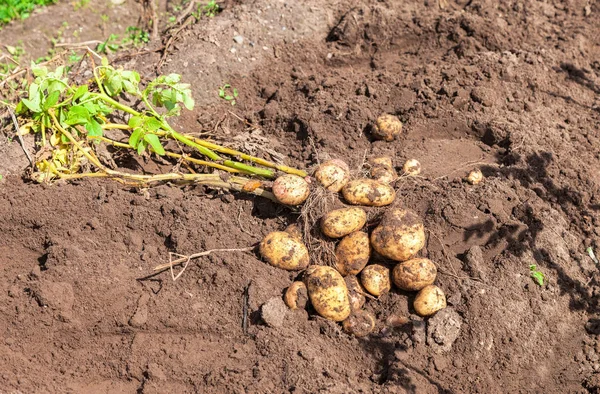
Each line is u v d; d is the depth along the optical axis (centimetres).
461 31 188
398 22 191
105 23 202
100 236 150
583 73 185
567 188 157
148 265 147
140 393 136
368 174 156
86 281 143
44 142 154
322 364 137
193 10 199
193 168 165
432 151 167
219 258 146
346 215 143
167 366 138
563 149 166
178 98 157
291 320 141
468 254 146
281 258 144
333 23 197
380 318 144
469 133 171
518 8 197
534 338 141
